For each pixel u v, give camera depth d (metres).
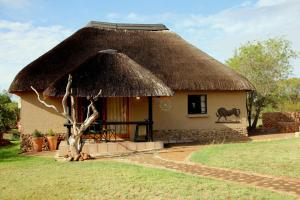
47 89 16.19
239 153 14.55
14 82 18.59
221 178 10.45
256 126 29.61
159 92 17.02
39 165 13.38
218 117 21.83
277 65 27.59
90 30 22.33
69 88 15.68
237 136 22.05
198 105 21.75
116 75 17.20
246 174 10.88
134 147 17.00
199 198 8.38
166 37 23.45
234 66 29.81
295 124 25.02
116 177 10.68
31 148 19.00
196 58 22.08
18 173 11.92
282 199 8.08
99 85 16.53
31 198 8.90
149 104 17.78
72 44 20.86
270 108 32.12
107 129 18.78
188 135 21.19
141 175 10.86
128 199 8.50
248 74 27.59
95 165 12.89
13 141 25.62
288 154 13.95
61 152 15.60
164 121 20.83
